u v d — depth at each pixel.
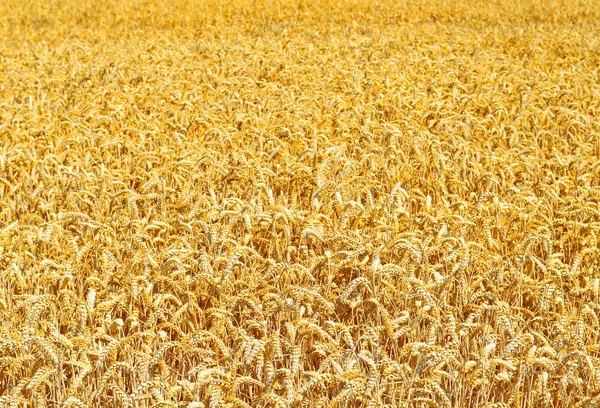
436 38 18.05
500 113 9.34
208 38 19.88
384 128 8.43
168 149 8.23
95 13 25.98
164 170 7.23
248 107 10.15
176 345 4.14
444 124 9.05
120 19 24.41
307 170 6.58
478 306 4.59
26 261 5.20
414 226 5.93
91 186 6.68
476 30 21.89
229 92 11.02
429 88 11.46
